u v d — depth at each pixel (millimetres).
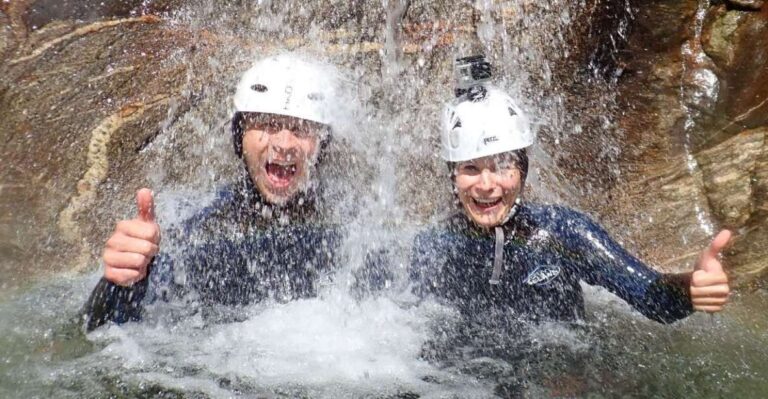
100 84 3885
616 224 3447
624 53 3758
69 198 3500
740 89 3502
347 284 2811
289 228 2812
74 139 3678
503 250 2818
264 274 2764
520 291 2816
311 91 2816
